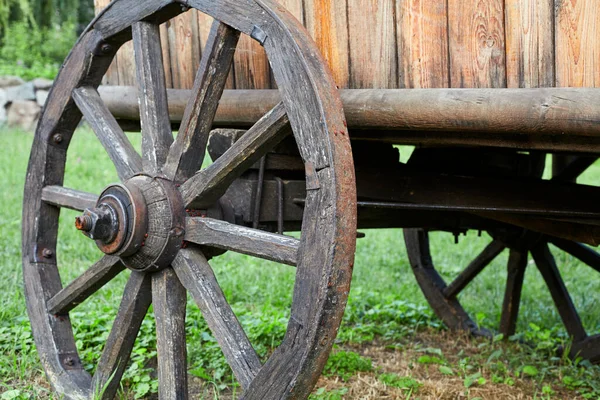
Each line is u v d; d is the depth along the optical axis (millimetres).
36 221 3371
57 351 3230
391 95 2564
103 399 2885
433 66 2516
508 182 3227
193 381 3578
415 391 3604
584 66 2113
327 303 2105
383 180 3225
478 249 6961
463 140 2568
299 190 3033
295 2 2963
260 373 2256
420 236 4785
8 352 3664
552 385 3816
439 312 4734
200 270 2578
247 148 2449
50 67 14172
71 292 3143
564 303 4211
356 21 2744
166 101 2902
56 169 3383
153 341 3910
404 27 2590
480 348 4379
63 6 15219
